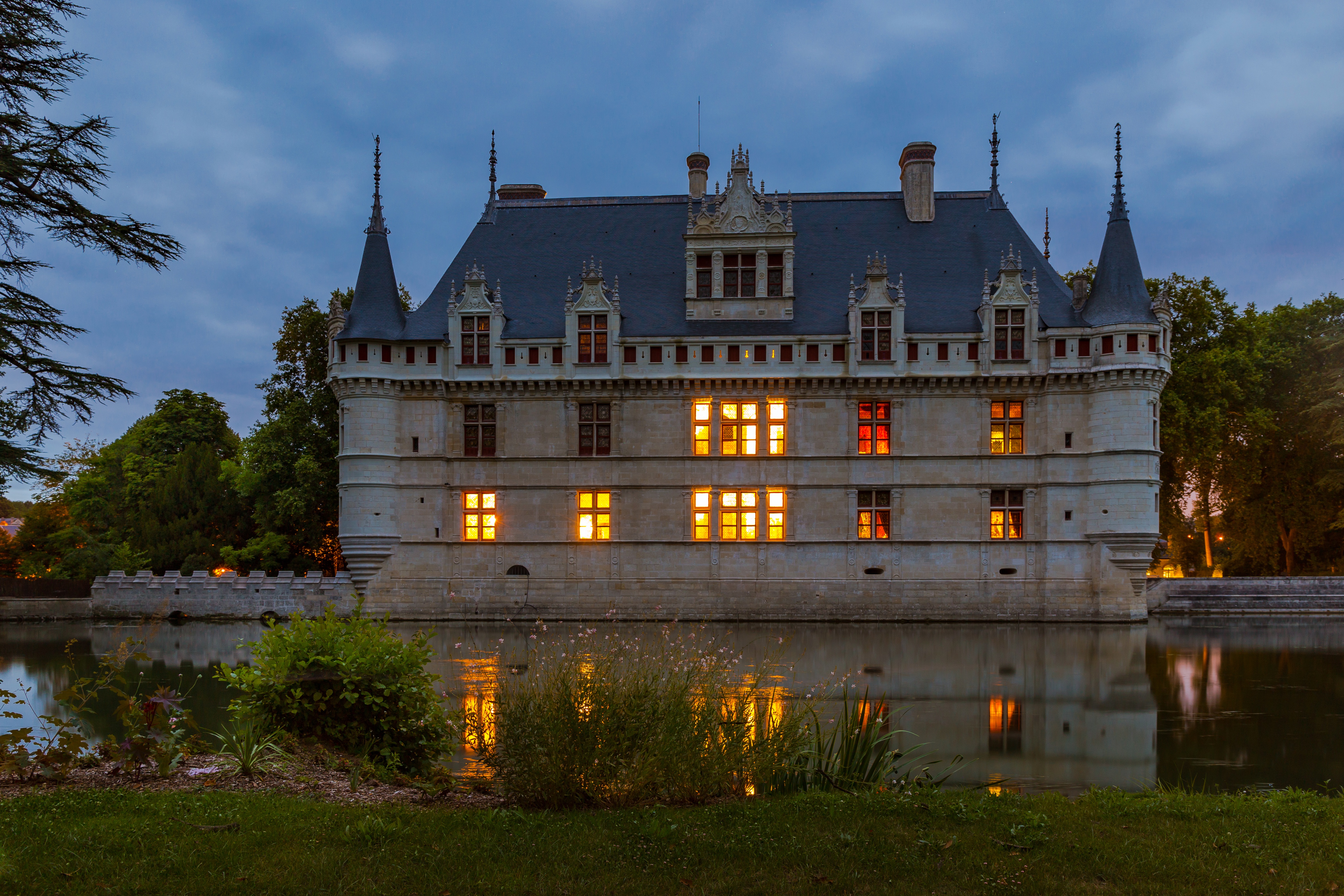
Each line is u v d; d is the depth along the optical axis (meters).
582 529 42.66
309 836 8.40
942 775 14.04
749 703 12.98
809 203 48.09
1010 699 20.58
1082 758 15.23
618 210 48.78
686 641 31.12
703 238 43.62
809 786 11.32
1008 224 45.97
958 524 41.50
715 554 41.97
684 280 45.38
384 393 42.16
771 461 42.06
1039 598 40.91
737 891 7.39
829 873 7.76
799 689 21.59
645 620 41.38
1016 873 7.84
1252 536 54.75
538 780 9.94
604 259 46.59
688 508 42.19
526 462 42.62
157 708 11.80
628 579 42.06
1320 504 52.38
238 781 10.75
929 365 41.75
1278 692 21.73
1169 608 44.28
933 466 41.69
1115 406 40.03
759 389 42.16
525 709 10.38
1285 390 52.84
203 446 53.91
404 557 42.34
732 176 43.72
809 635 35.06
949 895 7.36
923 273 44.47
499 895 7.21
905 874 7.79
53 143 15.16
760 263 43.41
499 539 42.44
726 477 42.19
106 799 9.57
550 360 42.75
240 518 52.41
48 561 56.28
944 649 30.25
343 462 42.28
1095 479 40.41
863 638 33.66
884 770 11.95
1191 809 10.09
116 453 64.69
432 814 9.33
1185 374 48.16
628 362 42.62
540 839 8.47
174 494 51.38
